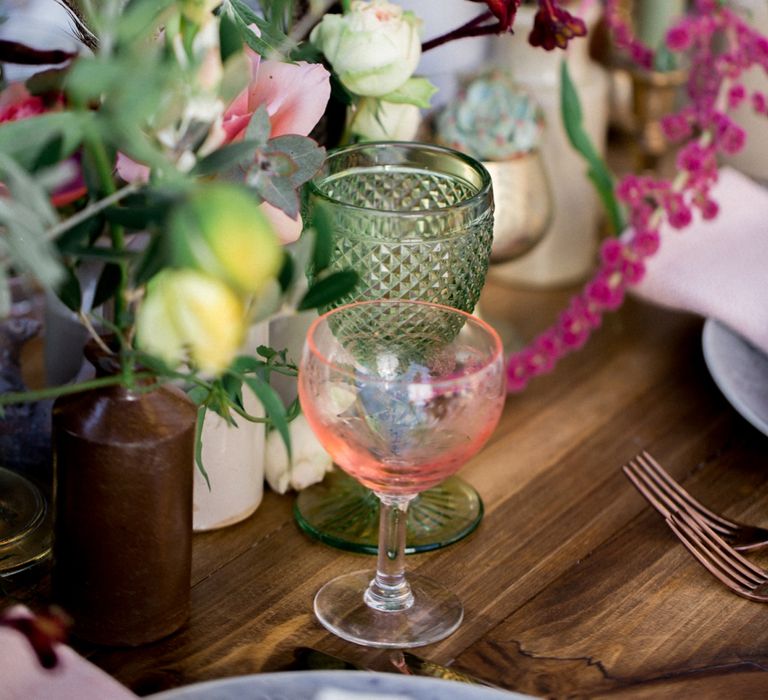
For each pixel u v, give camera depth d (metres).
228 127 0.60
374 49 0.73
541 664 0.65
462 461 0.64
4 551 0.69
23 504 0.73
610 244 0.86
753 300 0.89
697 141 0.89
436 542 0.74
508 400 0.91
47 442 0.78
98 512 0.60
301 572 0.72
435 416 0.62
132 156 0.53
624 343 0.99
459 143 0.98
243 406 0.69
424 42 0.80
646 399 0.92
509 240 1.00
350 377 0.61
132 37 0.48
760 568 0.73
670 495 0.78
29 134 0.48
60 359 0.81
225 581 0.71
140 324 0.47
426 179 0.78
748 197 0.99
